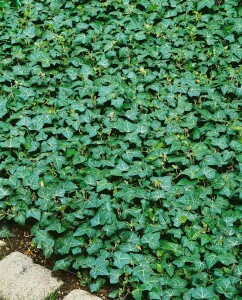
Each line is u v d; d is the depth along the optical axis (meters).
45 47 2.61
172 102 2.28
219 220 1.83
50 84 2.42
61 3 2.87
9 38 2.68
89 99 2.31
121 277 1.74
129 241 1.79
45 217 1.89
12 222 1.97
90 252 1.77
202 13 2.76
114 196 1.92
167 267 1.73
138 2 2.80
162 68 2.45
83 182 1.97
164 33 2.62
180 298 1.65
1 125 2.22
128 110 2.23
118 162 2.04
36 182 1.99
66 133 2.17
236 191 1.90
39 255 1.87
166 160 2.04
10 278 1.77
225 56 2.50
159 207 1.89
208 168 1.98
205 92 2.32
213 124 2.18
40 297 1.72
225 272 1.69
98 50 2.57
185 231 1.80
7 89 2.39
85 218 1.86
